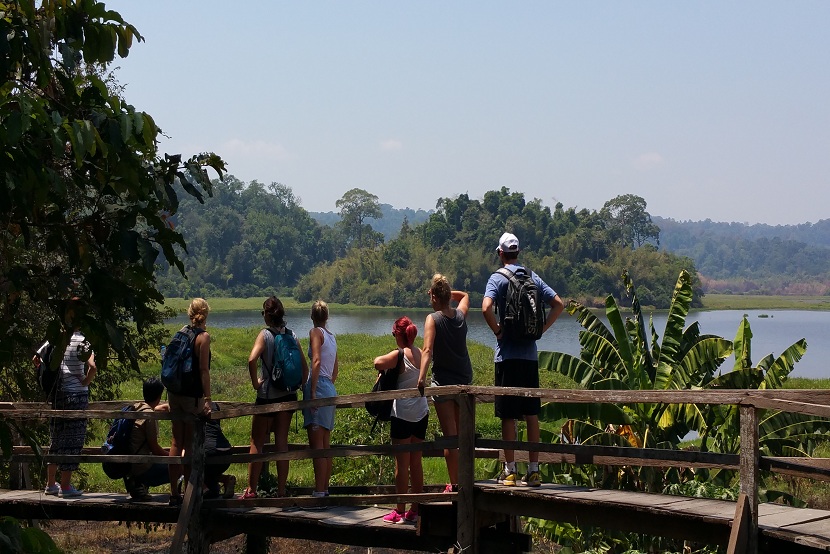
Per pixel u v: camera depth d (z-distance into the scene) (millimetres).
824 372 45281
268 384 7719
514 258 7270
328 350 7891
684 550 9477
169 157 4809
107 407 9492
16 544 4000
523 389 6527
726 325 96312
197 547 7621
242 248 156500
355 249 151625
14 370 5070
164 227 4785
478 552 6922
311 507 7684
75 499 8188
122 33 4770
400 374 7414
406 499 7023
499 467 11109
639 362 11922
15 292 4836
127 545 12328
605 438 10773
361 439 16047
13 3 4555
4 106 4516
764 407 5590
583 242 139500
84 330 4746
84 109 4664
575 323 83938
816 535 5512
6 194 4270
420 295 134375
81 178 4781
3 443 4559
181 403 7645
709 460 5922
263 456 7590
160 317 13203
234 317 104688
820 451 17734
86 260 4727
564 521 6535
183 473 7953
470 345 52688
